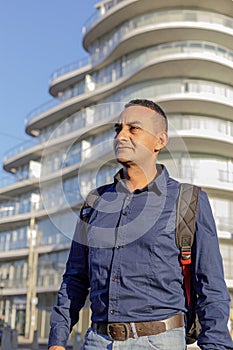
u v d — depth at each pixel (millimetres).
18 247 44562
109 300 1976
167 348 1905
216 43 35625
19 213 44125
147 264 1969
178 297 1993
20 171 48688
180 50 34531
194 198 2078
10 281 45562
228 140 32188
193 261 2051
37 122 46344
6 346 21672
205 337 1941
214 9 36312
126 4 36969
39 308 38688
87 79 41625
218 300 1986
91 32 41969
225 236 30781
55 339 2184
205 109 33531
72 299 2258
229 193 32188
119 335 1933
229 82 35125
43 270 36875
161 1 35969
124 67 37812
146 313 1935
